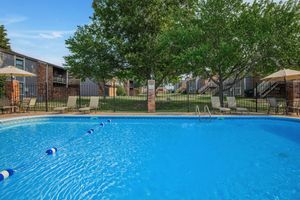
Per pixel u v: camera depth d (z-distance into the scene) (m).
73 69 21.11
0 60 22.77
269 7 15.51
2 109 13.87
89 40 19.33
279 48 15.52
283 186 4.07
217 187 4.07
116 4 18.95
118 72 20.62
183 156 6.01
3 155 6.11
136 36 19.03
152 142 7.69
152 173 4.77
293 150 6.52
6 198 3.71
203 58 15.44
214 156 5.98
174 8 18.55
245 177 4.52
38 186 4.17
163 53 17.73
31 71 27.53
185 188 4.04
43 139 8.20
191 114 13.71
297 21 15.34
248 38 15.41
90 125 11.37
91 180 4.43
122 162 5.52
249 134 9.02
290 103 13.69
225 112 14.49
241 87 33.56
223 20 15.95
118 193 3.86
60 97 30.95
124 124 11.69
